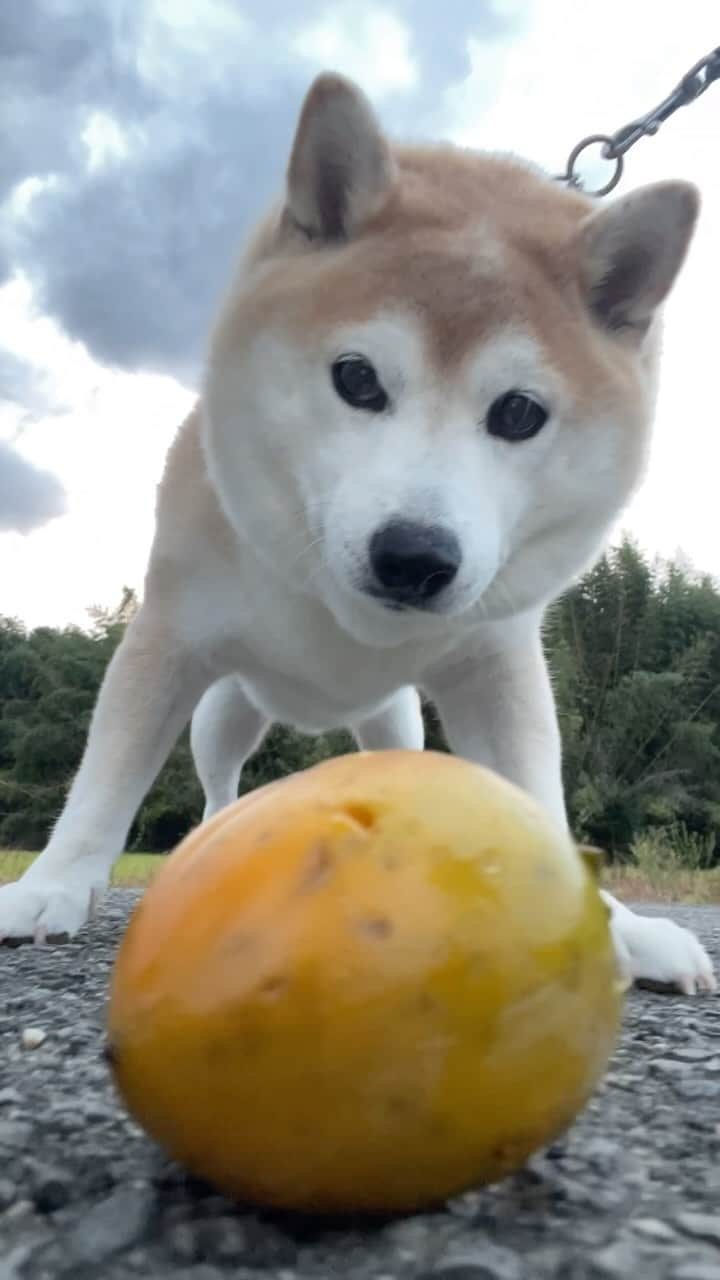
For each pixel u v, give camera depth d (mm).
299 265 372
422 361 347
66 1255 157
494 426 358
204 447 401
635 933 396
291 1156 152
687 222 377
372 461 344
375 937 151
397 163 396
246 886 157
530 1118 158
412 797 163
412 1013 149
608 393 373
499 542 356
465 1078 151
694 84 498
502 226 372
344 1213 164
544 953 157
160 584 430
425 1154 153
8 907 399
